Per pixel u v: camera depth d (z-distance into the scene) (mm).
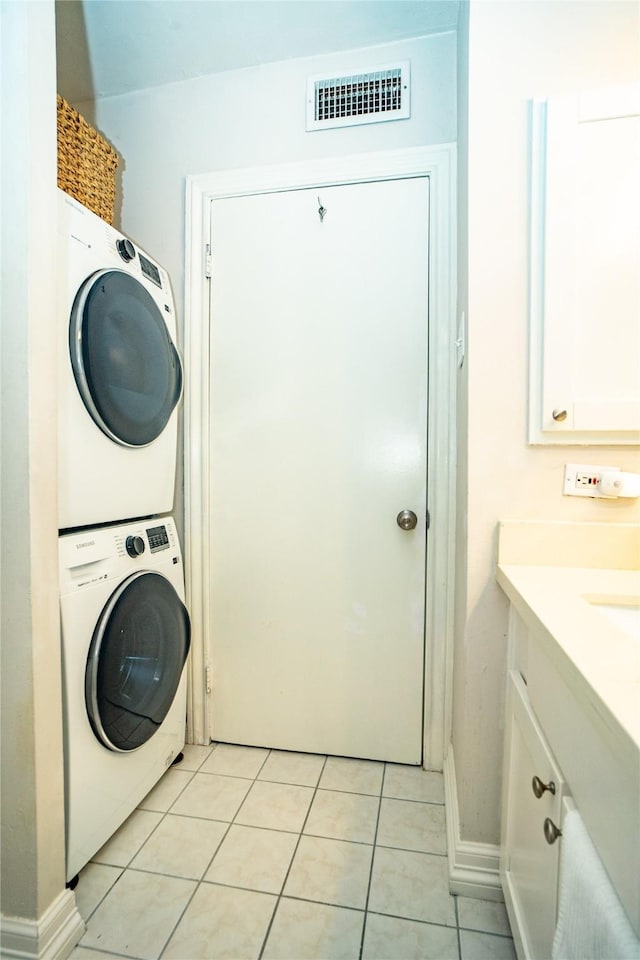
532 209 1078
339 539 1652
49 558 1013
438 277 1546
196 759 1669
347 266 1623
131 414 1306
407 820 1377
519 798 951
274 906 1107
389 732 1641
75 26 1482
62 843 1036
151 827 1348
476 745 1152
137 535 1373
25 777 971
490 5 1091
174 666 1470
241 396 1704
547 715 765
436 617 1576
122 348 1261
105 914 1088
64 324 1095
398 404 1601
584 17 1063
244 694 1735
